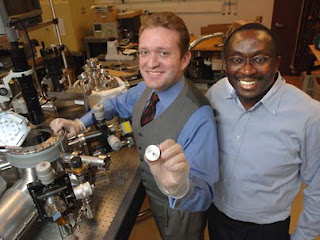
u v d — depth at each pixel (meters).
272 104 0.98
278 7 4.19
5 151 0.95
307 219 1.08
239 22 1.17
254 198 1.09
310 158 0.98
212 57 3.34
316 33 4.17
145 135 1.07
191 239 1.28
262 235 1.16
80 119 1.25
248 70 0.88
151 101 1.08
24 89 1.08
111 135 1.28
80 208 0.97
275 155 1.00
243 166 1.06
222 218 1.24
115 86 1.60
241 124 1.04
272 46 0.87
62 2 3.07
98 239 0.93
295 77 4.54
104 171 1.23
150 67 0.91
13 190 0.92
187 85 1.02
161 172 0.72
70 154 1.02
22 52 1.04
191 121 0.93
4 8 1.41
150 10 4.43
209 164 0.91
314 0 3.99
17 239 0.84
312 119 0.93
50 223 1.00
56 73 1.46
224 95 1.10
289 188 1.07
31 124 1.13
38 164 0.86
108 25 3.37
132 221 1.10
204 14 4.35
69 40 3.26
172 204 0.82
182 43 0.91
